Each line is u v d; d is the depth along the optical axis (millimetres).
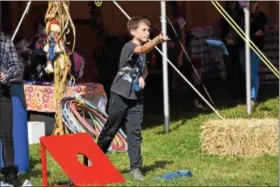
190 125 17781
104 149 11914
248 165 13062
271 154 13953
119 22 25828
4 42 11219
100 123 15742
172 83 23469
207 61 25766
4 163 11250
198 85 20922
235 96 22078
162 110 20750
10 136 11281
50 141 10820
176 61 20547
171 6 20375
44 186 10727
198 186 10609
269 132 13992
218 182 11078
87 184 10625
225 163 13305
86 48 22156
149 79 25594
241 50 20609
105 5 25531
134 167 11539
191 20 27094
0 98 11195
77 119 15297
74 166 10758
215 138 14133
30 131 15422
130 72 11406
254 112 19172
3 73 11055
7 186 9141
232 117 18312
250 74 19219
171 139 15922
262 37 20016
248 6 18078
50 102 16328
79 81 18516
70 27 15984
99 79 21312
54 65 15547
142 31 11414
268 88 24312
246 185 10953
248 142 13977
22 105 12242
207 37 25281
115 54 21359
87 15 24312
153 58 24953
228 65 23203
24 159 12359
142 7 26094
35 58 17250
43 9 21938
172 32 20031
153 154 14312
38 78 17047
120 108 11453
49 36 15477
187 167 12883
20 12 21875
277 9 26453
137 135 11547
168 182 10922
